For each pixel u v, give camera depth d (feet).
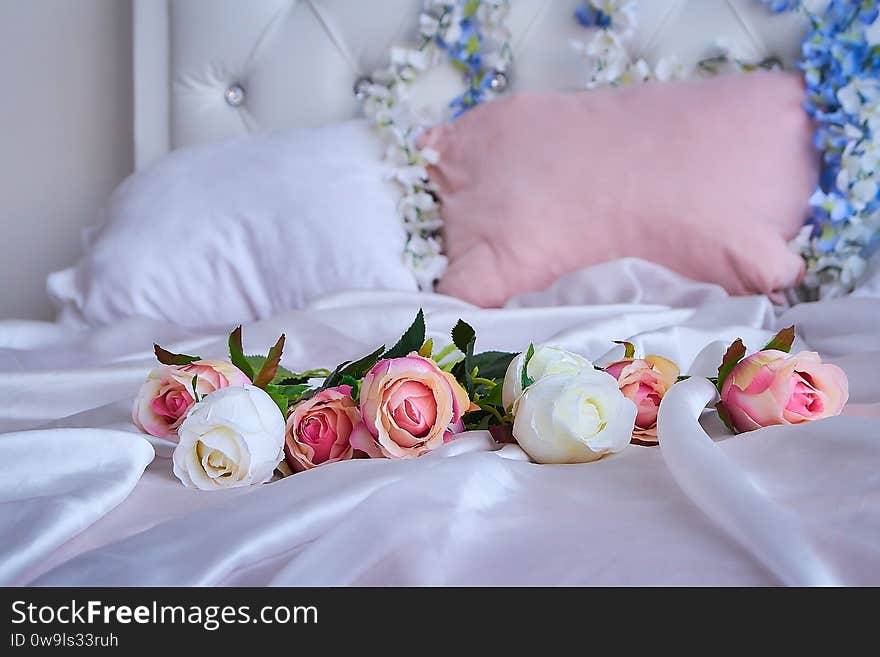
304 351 3.60
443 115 5.67
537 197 4.87
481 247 4.93
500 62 5.64
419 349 2.29
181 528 1.47
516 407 2.11
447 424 2.01
